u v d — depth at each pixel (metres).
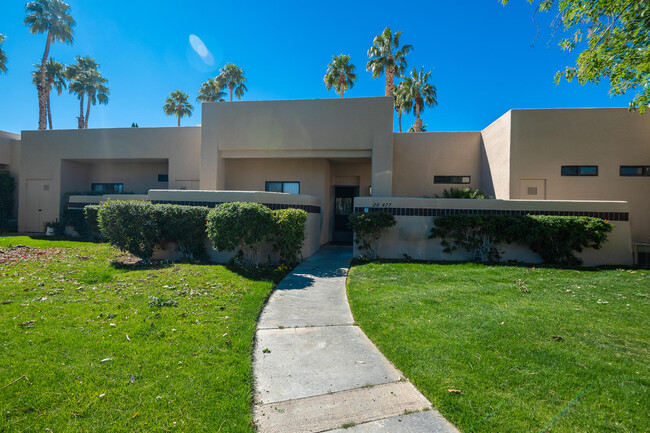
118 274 6.65
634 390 2.68
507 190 11.65
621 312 4.61
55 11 25.92
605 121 11.27
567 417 2.35
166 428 2.19
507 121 11.74
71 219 13.98
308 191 13.05
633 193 11.12
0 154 17.14
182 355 3.21
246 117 12.55
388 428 2.30
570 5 5.34
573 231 8.23
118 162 16.14
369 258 9.34
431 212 9.31
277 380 2.95
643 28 4.96
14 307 4.40
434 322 4.23
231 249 7.44
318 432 2.26
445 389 2.73
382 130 11.85
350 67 27.09
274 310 4.96
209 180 12.66
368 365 3.24
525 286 6.12
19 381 2.64
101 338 3.50
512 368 3.04
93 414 2.30
